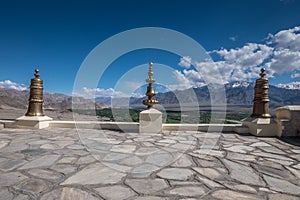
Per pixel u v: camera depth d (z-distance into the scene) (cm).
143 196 222
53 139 532
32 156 367
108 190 236
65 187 241
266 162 349
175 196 222
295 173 297
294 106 604
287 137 584
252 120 638
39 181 256
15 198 212
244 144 495
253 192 235
